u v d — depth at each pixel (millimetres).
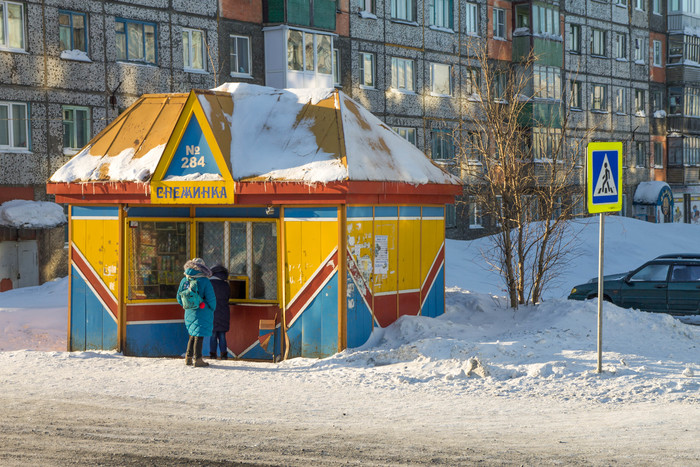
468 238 72250
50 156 47656
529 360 18703
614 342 20812
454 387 16688
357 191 19688
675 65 97500
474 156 29953
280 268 20781
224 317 20719
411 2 69250
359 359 19281
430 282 23250
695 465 11031
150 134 21984
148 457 11578
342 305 19969
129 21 50875
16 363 19484
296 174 19953
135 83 51062
